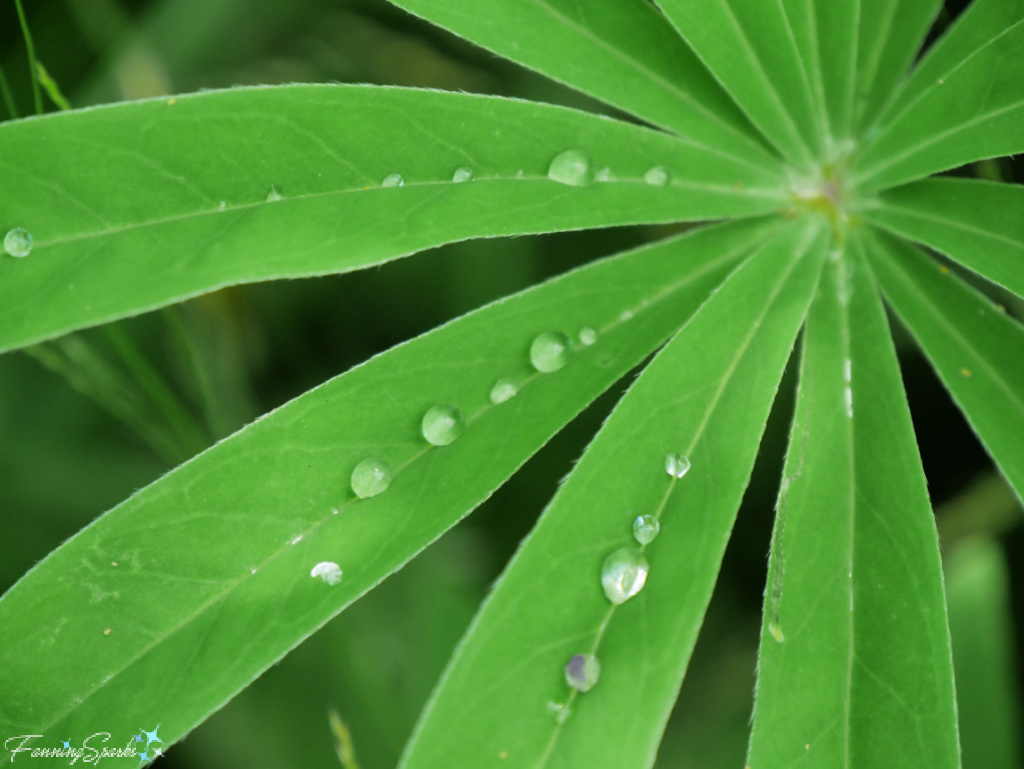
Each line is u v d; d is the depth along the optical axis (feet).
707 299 0.94
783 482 0.94
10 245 0.90
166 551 0.90
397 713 1.11
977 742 1.07
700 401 0.93
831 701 0.92
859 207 0.98
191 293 0.90
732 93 0.96
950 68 0.99
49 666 0.89
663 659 0.89
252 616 0.90
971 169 1.05
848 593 0.93
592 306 0.95
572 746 0.89
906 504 0.94
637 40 0.97
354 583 0.90
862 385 0.96
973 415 0.96
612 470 0.91
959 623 1.08
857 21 0.98
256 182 0.92
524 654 0.89
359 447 0.91
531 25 0.95
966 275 1.06
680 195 0.96
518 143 0.94
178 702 0.89
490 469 0.92
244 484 0.91
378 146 0.93
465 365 0.93
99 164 0.91
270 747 1.11
